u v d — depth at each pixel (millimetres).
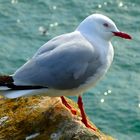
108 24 11414
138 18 45250
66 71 10891
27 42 40219
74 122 10844
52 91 11047
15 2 46719
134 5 47250
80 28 11414
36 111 11227
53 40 11250
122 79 34875
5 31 41719
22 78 10727
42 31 41875
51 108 11211
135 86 33969
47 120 10977
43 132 10812
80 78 11055
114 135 28453
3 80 10586
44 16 44906
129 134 28516
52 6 46656
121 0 47906
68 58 10906
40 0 47406
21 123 11078
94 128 11359
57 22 44000
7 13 44656
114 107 31141
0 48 38625
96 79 11336
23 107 11445
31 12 45438
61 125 10820
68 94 11312
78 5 47000
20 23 43125
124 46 39594
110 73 35469
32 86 10750
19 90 10625
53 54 10898
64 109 11133
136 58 37938
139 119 29703
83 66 10984
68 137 10633
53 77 10852
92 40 11258
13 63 36812
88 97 32094
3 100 11797
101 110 30812
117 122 29594
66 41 11117
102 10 46625
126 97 32406
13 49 38688
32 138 10766
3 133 10977
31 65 10875
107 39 11477
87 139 10594
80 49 10984
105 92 32781
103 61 11234
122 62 37281
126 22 44469
